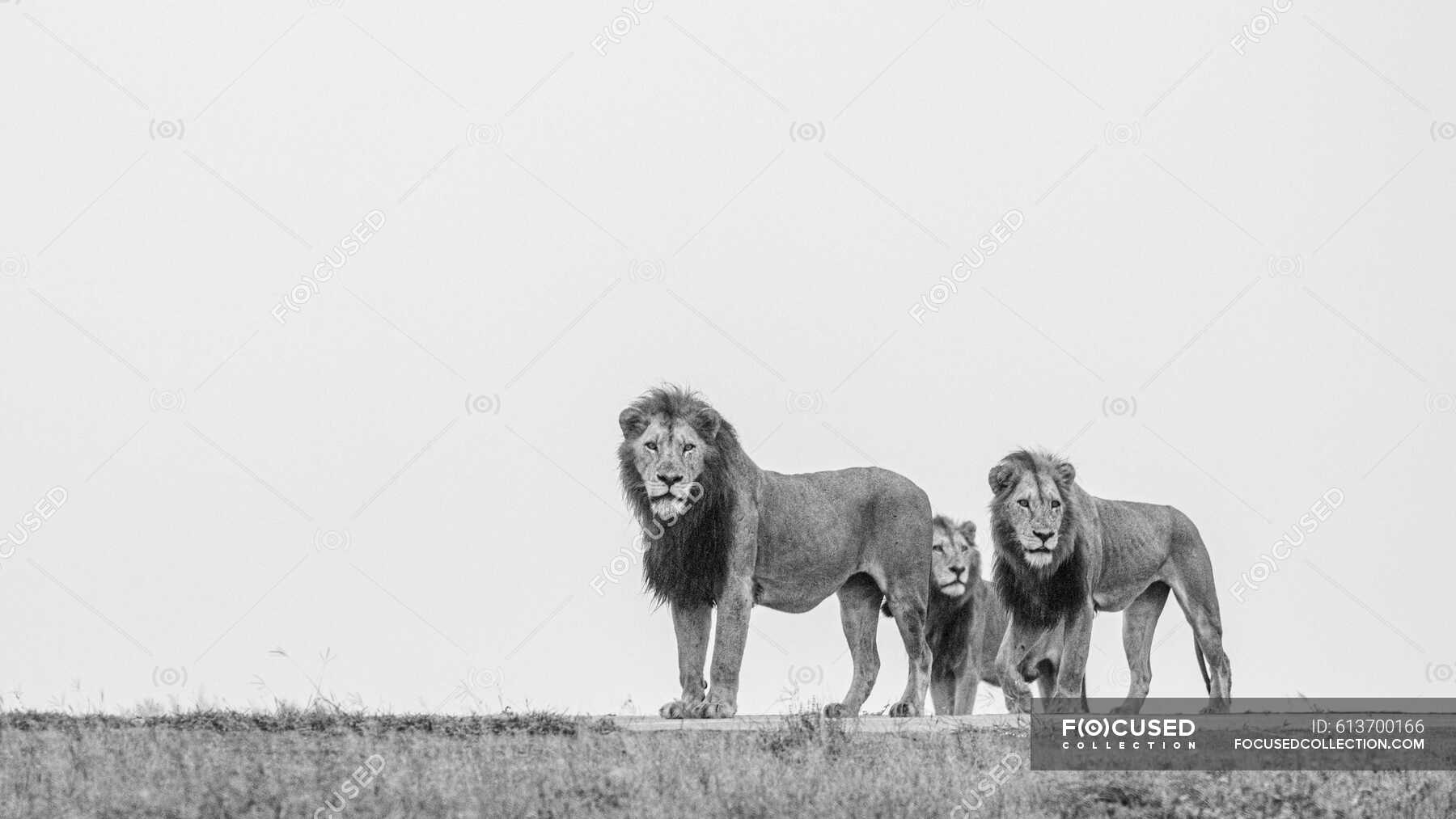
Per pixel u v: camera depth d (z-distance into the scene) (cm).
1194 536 2511
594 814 1371
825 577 2144
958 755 1658
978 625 2619
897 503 2211
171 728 1689
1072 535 2295
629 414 2044
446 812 1364
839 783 1483
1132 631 2538
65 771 1449
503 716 1836
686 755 1556
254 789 1398
